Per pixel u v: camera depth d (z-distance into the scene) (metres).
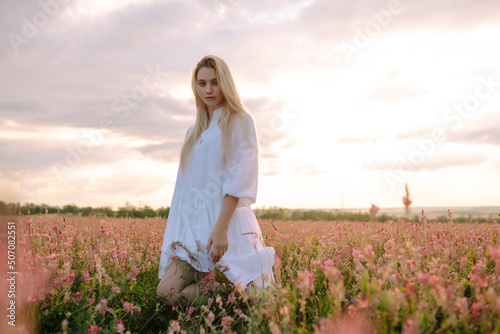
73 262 3.21
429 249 3.06
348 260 3.27
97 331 1.96
